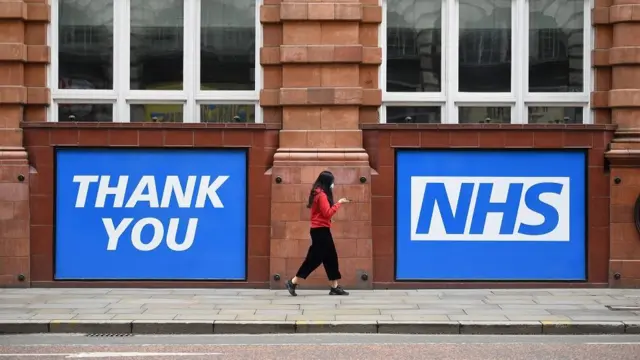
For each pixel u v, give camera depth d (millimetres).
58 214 12664
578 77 13109
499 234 12625
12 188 12555
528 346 8633
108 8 13211
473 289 12516
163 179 12688
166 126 12617
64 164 12672
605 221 12641
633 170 12578
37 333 9461
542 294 11953
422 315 10070
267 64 12852
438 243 12633
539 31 13156
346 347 8555
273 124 12695
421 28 13172
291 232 12469
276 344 8742
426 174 12641
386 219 12594
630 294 11945
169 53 13203
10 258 12578
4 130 12664
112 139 12656
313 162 12523
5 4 12672
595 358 7984
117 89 13164
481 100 13195
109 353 8250
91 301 11195
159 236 12672
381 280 12586
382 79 13148
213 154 12695
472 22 13180
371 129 12672
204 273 12664
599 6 13016
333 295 11805
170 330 9477
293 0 12719
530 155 12656
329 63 12711
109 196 12680
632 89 12695
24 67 12930
